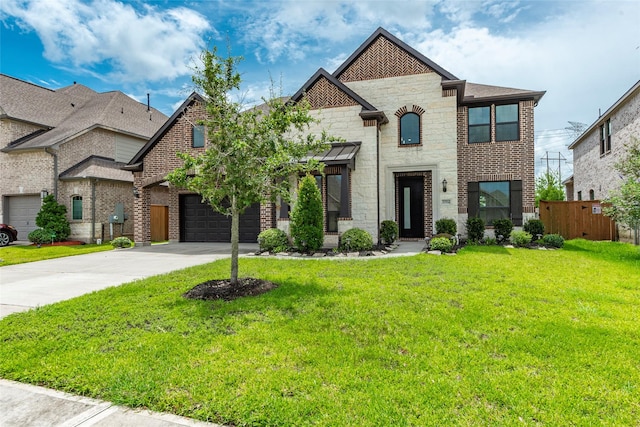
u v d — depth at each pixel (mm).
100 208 18125
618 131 15422
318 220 10961
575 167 22328
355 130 12875
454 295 5777
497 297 5668
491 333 4227
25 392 3252
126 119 22344
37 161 17875
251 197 6434
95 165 18781
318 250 11273
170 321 4793
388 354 3707
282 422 2674
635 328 4324
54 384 3328
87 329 4625
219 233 16797
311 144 6590
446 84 13031
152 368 3506
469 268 8070
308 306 5281
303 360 3602
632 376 3221
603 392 2971
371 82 14031
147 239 15422
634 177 11383
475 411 2740
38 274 9008
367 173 12703
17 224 18656
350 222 11570
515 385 3082
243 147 5816
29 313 5367
